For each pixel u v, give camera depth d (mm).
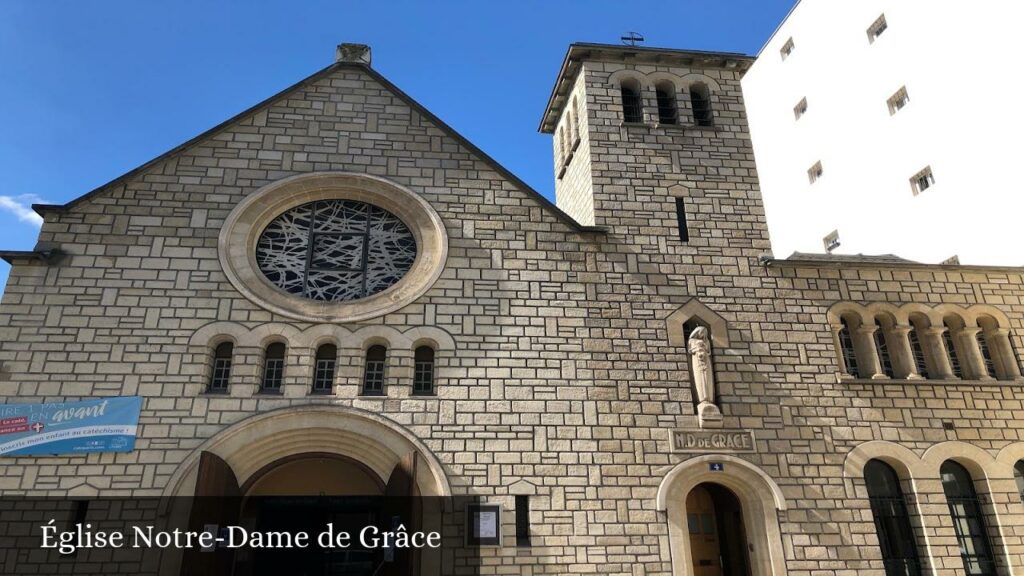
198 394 17906
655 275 21172
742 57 24922
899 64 34844
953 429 20516
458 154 21672
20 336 17969
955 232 30328
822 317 21359
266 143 21047
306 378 18469
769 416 19859
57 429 17219
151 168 20219
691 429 19359
